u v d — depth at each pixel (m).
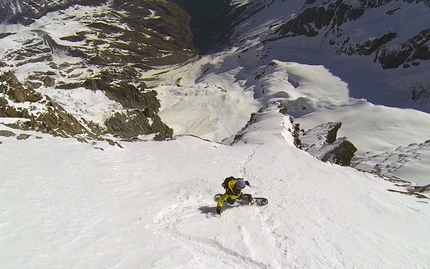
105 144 15.21
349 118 83.94
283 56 152.75
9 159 11.14
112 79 133.38
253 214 9.56
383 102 111.31
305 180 13.42
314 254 7.82
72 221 7.77
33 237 6.89
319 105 94.31
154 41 193.62
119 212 8.60
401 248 8.73
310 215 9.92
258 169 14.54
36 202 8.39
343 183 13.77
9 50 166.12
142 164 13.21
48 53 165.50
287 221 9.34
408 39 124.44
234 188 9.30
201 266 6.79
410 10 139.50
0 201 8.16
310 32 163.50
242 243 7.84
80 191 9.48
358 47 138.75
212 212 9.46
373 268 7.61
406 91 114.00
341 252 8.08
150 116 81.38
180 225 8.52
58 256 6.41
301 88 117.44
